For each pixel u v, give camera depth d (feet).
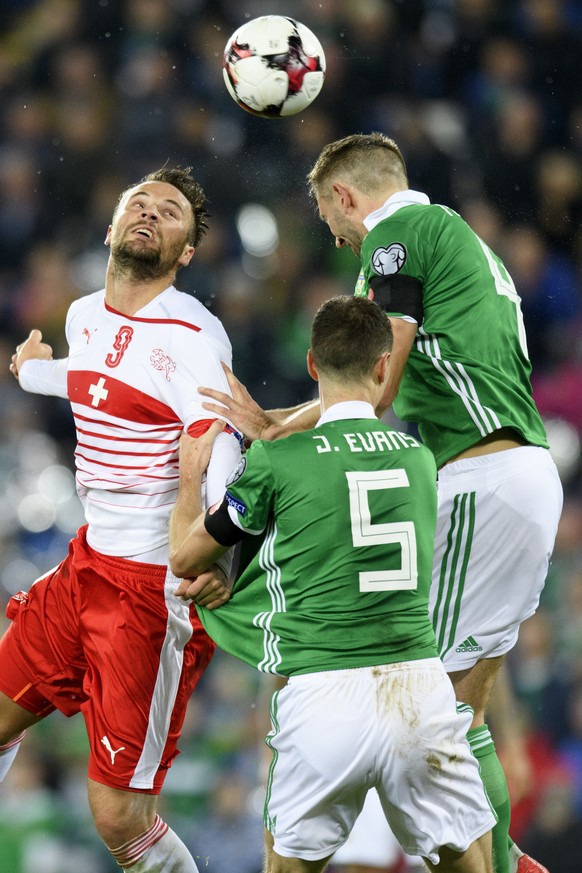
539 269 132.26
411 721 41.37
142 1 147.54
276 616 42.68
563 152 140.97
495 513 46.85
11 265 138.21
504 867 47.93
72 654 49.24
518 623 47.91
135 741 47.37
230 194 134.92
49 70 147.13
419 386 47.62
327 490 41.93
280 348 127.65
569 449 122.62
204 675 102.78
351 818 42.63
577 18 149.18
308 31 53.11
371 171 48.57
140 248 46.85
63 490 122.93
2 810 91.66
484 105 141.28
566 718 92.73
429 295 46.85
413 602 42.37
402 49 141.49
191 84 143.23
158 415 46.85
